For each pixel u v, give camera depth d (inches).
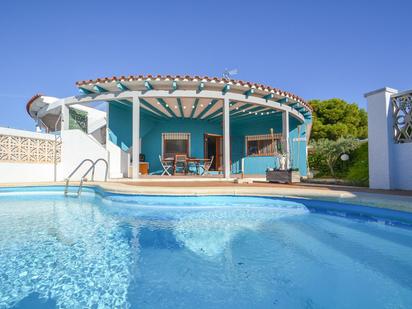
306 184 337.4
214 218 198.5
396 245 137.1
